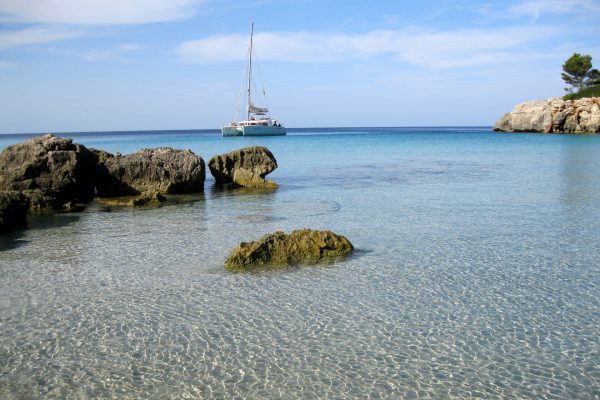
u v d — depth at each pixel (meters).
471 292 14.53
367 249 19.08
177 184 33.31
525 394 9.41
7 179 29.55
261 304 13.79
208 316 13.02
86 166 31.77
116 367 10.54
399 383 9.83
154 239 21.02
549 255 18.08
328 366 10.48
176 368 10.47
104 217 25.95
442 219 24.34
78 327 12.45
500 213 25.61
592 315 12.81
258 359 10.80
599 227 22.12
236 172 37.16
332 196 32.19
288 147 91.56
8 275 16.50
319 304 13.75
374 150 81.56
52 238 21.45
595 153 62.09
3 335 12.05
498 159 58.50
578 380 9.84
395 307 13.50
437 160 59.72
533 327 12.17
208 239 20.92
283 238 18.19
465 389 9.60
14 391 9.73
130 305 13.80
